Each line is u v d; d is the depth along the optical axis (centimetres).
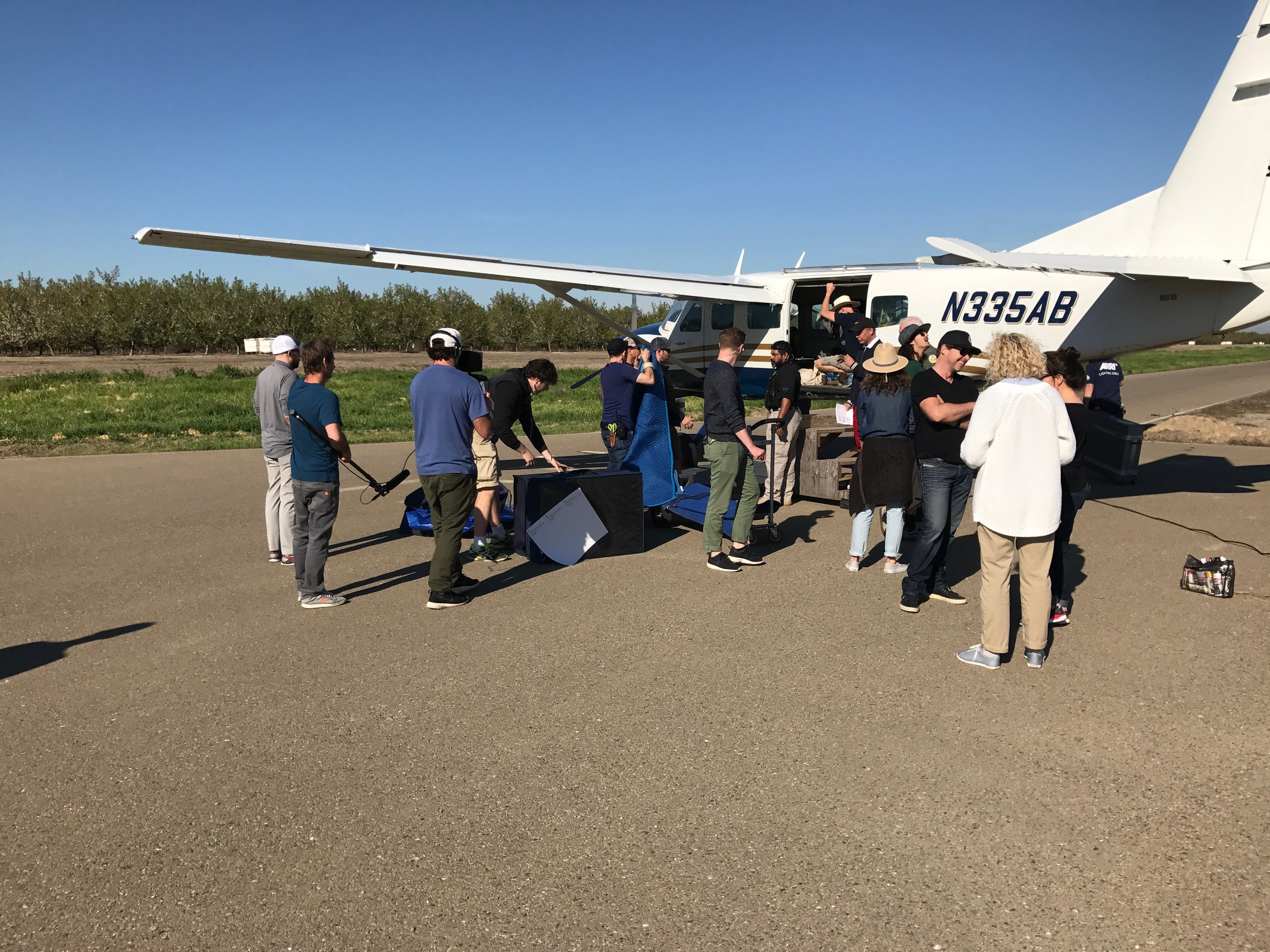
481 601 559
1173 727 364
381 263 1311
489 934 241
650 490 732
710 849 282
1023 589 429
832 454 1105
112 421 1630
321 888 264
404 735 367
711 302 1511
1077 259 1090
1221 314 1102
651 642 479
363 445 1414
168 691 416
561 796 316
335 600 550
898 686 413
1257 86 1063
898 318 1285
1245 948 230
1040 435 403
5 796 320
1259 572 602
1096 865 269
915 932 240
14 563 662
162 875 271
